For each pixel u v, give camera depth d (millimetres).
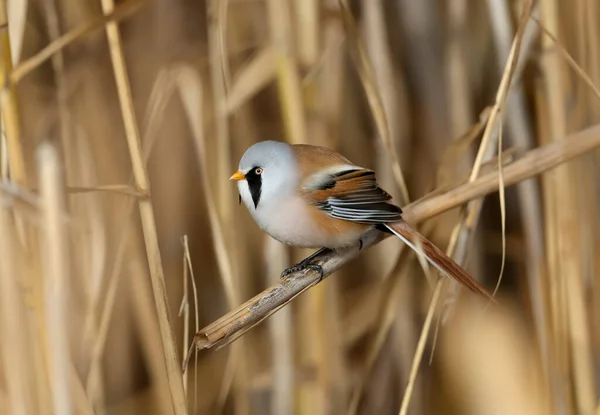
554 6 4945
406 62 5074
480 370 4871
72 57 5020
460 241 4934
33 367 4848
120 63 4875
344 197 4938
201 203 5059
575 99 4957
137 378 5047
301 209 4938
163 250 5051
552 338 4957
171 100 5047
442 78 5070
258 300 4898
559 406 4949
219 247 4926
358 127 5074
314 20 4988
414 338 5051
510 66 4898
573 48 4953
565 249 4949
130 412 5020
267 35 5043
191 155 5055
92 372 4922
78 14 5016
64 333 4816
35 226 4848
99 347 4922
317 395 4977
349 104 5070
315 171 4941
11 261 4836
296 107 4961
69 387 4820
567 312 4953
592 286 4980
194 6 5047
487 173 4938
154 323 4977
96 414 4953
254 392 5039
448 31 5051
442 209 4926
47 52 4879
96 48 5023
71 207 4969
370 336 5047
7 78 4875
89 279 4961
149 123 4941
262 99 5062
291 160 4941
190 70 4953
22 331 4840
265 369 5039
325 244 4949
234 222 5004
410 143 5070
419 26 5070
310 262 4965
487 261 5086
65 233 4816
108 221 5004
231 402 5043
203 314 5059
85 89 5012
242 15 5059
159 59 5039
